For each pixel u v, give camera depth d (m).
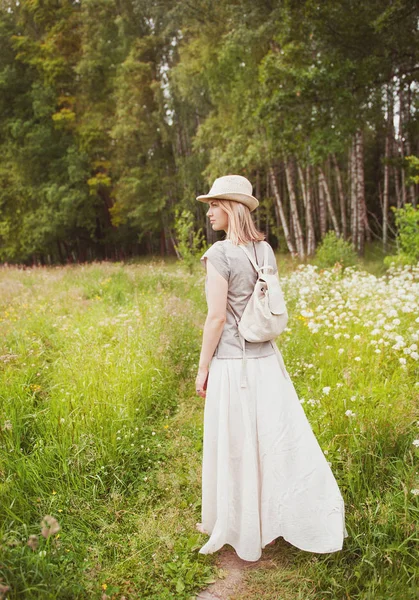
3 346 4.96
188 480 3.02
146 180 25.44
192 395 4.41
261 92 15.20
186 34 21.34
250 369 2.29
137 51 23.81
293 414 2.34
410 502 2.42
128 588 2.20
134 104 23.77
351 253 11.58
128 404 3.76
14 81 27.02
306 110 12.62
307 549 2.23
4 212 28.28
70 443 3.03
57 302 7.73
